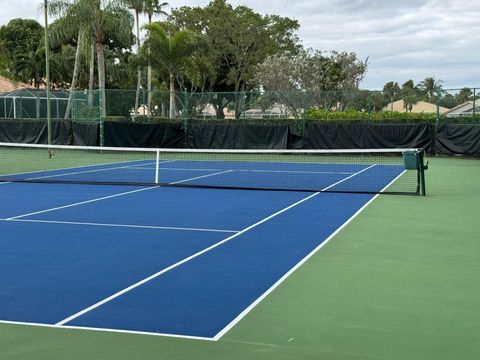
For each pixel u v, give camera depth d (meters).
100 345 4.68
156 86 67.62
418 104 28.67
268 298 6.00
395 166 23.12
